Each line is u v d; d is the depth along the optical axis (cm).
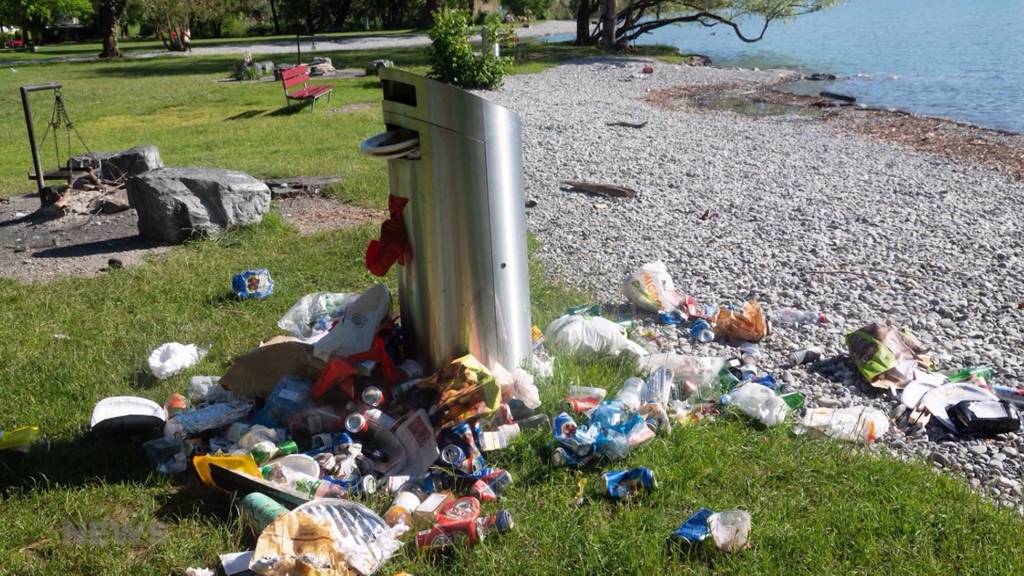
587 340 546
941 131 1677
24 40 5578
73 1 5800
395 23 6456
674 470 409
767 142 1551
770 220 971
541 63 3055
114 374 532
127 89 2669
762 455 430
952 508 389
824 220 972
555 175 1226
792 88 2466
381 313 477
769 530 363
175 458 423
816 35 4591
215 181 860
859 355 556
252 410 463
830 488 402
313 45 4178
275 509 362
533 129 1683
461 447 413
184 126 1848
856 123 1808
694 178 1215
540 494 395
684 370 519
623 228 934
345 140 1548
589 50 3553
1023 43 3634
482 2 5950
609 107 2048
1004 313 678
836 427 471
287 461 404
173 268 761
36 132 1842
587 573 341
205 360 554
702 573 338
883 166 1322
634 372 527
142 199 850
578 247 859
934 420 501
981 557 352
